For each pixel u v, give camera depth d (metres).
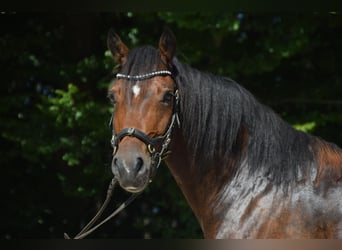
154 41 11.91
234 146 5.40
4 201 13.02
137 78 5.16
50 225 13.22
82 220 13.28
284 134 5.37
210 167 5.42
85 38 12.88
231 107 5.43
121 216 13.41
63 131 11.84
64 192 12.27
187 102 5.39
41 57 12.81
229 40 12.37
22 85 13.02
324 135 12.13
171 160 5.52
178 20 11.12
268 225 5.09
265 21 11.69
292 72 12.97
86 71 12.13
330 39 12.61
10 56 12.27
